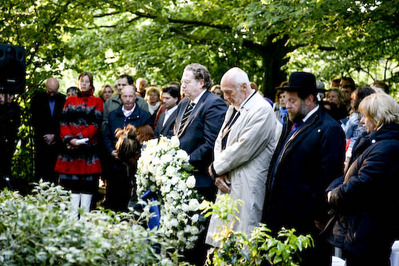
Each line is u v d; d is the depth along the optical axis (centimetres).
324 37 1018
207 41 1336
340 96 680
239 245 384
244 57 1435
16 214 311
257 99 483
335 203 397
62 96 846
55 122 830
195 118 542
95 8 1035
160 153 506
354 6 906
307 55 1527
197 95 552
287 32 1011
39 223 296
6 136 635
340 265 469
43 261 283
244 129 474
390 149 382
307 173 432
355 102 574
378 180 381
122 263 310
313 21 941
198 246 501
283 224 437
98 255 296
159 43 1400
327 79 1456
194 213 490
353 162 405
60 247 292
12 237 306
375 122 393
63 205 322
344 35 1048
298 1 924
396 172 382
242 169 478
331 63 1462
